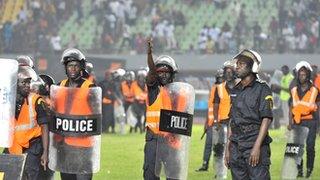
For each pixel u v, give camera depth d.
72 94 15.91
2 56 67.62
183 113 16.56
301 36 64.19
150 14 69.94
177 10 70.00
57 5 71.69
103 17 70.62
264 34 65.12
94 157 15.96
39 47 68.19
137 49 66.81
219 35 65.56
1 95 14.73
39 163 15.91
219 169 22.95
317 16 65.25
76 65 15.96
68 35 70.12
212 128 24.58
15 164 14.28
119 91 42.28
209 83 61.56
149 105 16.83
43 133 15.77
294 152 22.75
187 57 62.53
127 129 45.88
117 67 57.22
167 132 16.56
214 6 70.06
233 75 22.86
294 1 66.88
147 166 16.83
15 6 72.50
